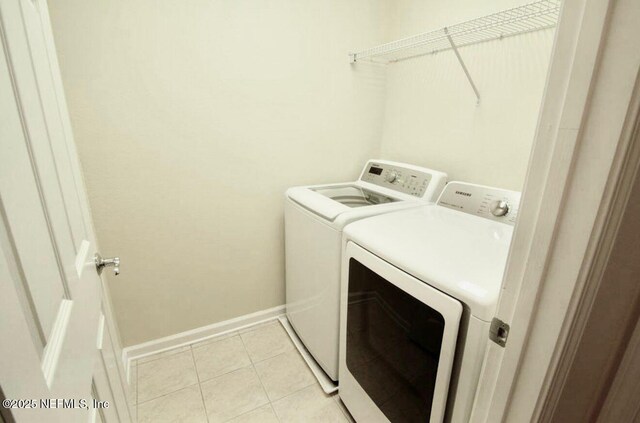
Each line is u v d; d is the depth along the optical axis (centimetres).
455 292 79
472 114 154
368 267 109
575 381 55
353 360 133
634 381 61
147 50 140
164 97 148
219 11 149
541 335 52
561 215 46
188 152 160
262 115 172
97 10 128
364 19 186
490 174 149
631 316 57
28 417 34
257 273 198
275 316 212
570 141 43
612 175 41
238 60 159
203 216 172
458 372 83
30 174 49
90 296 77
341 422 142
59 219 61
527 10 108
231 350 183
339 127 198
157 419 142
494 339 61
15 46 49
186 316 184
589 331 51
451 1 154
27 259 42
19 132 46
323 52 179
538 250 50
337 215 131
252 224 187
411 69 186
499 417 62
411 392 102
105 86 136
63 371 48
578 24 40
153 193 157
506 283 56
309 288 161
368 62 195
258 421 142
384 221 125
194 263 177
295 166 190
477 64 148
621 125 39
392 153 209
